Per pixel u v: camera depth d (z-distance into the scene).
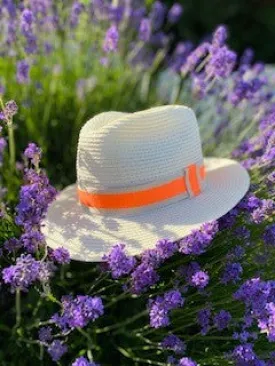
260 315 0.49
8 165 0.75
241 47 1.73
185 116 0.59
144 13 1.00
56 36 0.87
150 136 0.57
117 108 0.92
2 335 0.62
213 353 0.57
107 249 0.56
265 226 0.61
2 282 0.60
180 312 0.58
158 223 0.57
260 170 0.69
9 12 0.77
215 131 0.84
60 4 0.84
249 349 0.50
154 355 0.60
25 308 0.63
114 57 0.94
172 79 0.99
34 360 0.60
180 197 0.58
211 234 0.53
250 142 0.74
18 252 0.61
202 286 0.52
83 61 0.91
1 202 0.61
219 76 0.71
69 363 0.60
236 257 0.57
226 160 0.71
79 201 0.62
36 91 0.84
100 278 0.59
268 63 1.73
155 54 1.15
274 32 1.71
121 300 0.64
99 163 0.58
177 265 0.61
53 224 0.61
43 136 0.84
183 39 1.67
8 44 0.79
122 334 0.63
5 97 0.80
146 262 0.52
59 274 0.66
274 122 0.70
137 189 0.57
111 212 0.59
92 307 0.45
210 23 1.68
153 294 0.57
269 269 0.61
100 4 0.85
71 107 0.90
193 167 0.59
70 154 0.86
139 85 0.98
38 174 0.57
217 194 0.60
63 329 0.53
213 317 0.56
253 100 0.82
